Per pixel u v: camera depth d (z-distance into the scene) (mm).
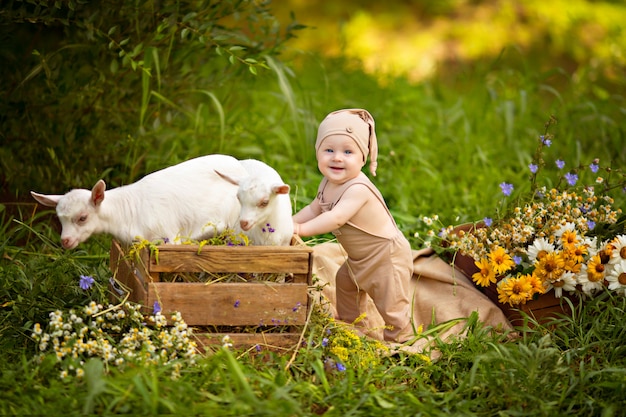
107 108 6582
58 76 6422
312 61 11023
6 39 6309
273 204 4418
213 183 4633
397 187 7441
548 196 5539
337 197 4910
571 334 4973
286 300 4465
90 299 4566
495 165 8500
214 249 4332
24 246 6047
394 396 4141
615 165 7785
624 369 4215
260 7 6586
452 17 16625
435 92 10930
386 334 5102
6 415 3660
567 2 16656
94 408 3713
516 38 15906
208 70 7863
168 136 7125
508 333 4871
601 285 4992
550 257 5000
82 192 4379
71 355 4105
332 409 3865
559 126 9086
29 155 6387
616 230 5336
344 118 4844
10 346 4402
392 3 17047
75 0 5703
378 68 11242
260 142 7656
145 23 6438
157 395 3633
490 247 5348
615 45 14758
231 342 4426
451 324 4984
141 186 4562
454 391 4180
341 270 5164
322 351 4492
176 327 4234
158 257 4273
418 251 5812
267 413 3664
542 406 3967
